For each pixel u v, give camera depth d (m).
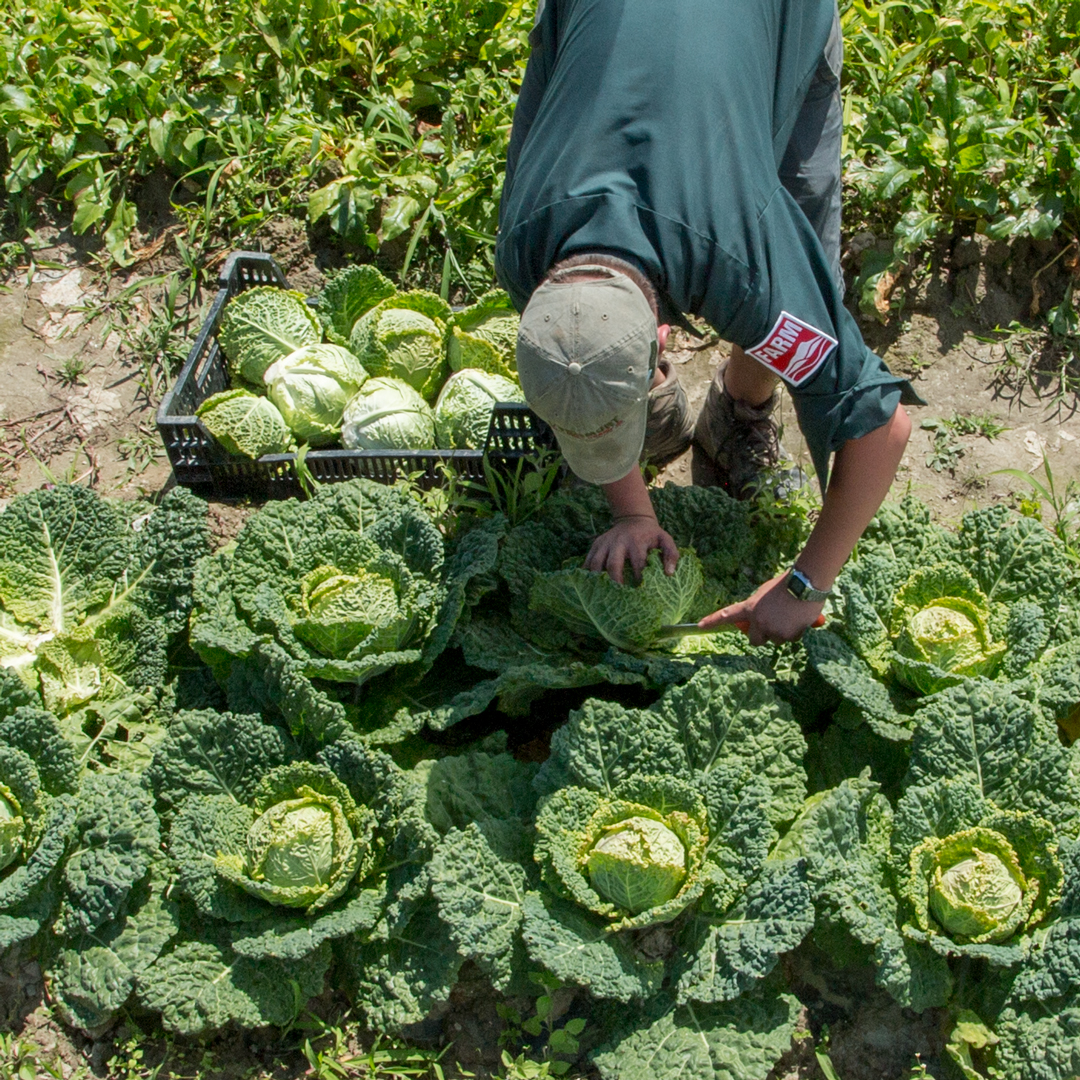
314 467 4.11
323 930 2.89
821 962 3.05
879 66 5.01
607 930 2.85
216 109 5.11
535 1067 2.86
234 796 3.17
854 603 3.33
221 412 4.00
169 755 3.13
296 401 4.13
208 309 4.83
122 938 2.95
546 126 2.62
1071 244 4.64
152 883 3.07
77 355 4.72
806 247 2.57
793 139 3.29
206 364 4.34
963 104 4.60
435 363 4.31
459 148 5.11
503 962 2.84
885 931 2.80
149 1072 2.94
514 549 3.57
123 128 5.00
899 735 3.11
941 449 4.38
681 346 4.67
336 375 4.14
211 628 3.31
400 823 2.98
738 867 2.89
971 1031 2.80
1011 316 4.66
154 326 4.73
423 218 4.78
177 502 3.64
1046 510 4.20
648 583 3.22
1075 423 4.45
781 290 2.49
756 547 3.88
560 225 2.48
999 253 4.65
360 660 3.24
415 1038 2.98
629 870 2.78
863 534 3.64
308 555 3.52
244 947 2.88
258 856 2.95
